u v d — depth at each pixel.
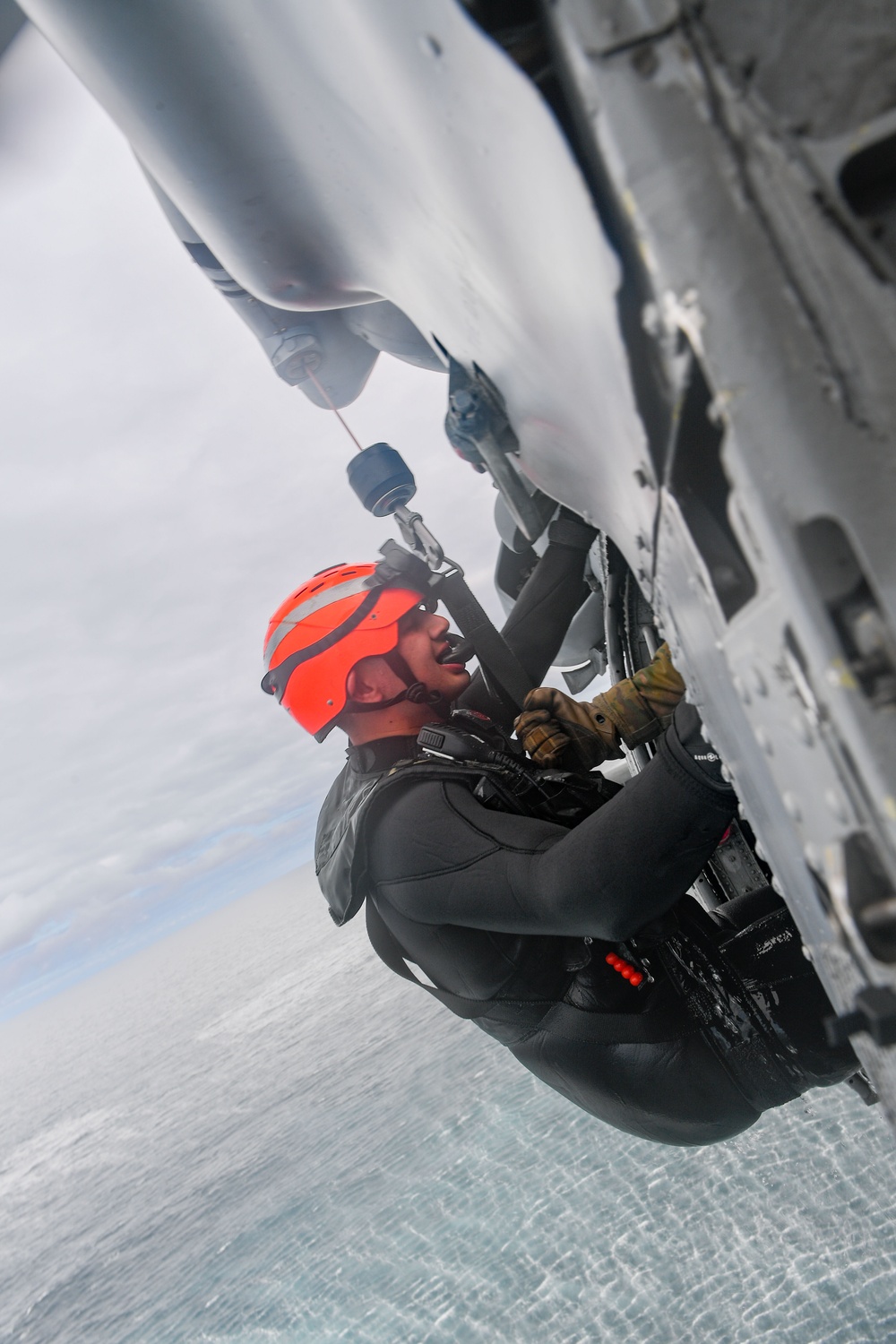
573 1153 14.17
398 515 1.26
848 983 0.36
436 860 1.00
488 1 0.28
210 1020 53.47
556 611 1.53
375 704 1.23
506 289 0.40
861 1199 9.22
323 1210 17.31
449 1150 17.02
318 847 1.30
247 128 0.54
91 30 0.50
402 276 0.59
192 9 0.47
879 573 0.25
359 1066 28.69
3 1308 20.97
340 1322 12.56
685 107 0.26
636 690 1.07
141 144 0.60
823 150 0.25
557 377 0.42
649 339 0.29
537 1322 9.88
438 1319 10.91
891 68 0.24
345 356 1.39
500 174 0.33
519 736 1.08
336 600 1.26
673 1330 8.68
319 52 0.42
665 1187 11.59
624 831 0.81
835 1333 7.52
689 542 0.34
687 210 0.26
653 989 1.07
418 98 0.35
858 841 0.29
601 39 0.26
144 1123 34.62
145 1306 17.22
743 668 0.33
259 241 0.65
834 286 0.25
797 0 0.24
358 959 52.03
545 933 0.95
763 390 0.26
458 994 1.17
